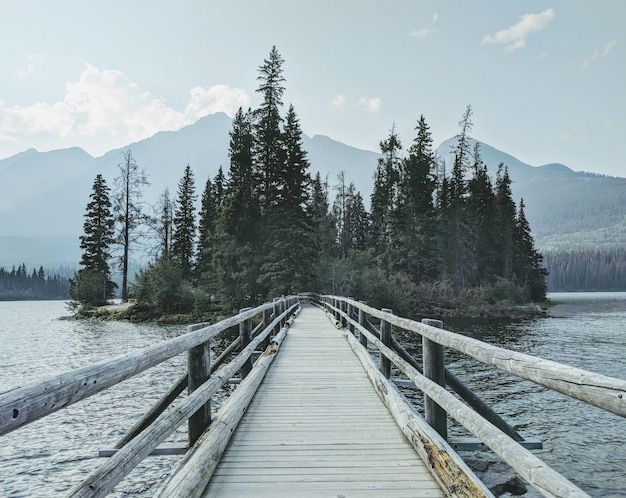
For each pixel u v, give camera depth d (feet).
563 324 100.68
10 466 24.20
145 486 21.70
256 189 115.24
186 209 160.66
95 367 5.77
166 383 42.45
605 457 24.76
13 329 91.86
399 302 121.19
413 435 12.04
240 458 11.63
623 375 46.26
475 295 132.77
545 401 35.91
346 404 17.10
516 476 19.99
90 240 137.90
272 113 117.19
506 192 177.78
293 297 60.34
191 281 153.69
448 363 51.62
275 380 21.36
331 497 9.36
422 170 143.23
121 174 133.28
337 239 188.85
